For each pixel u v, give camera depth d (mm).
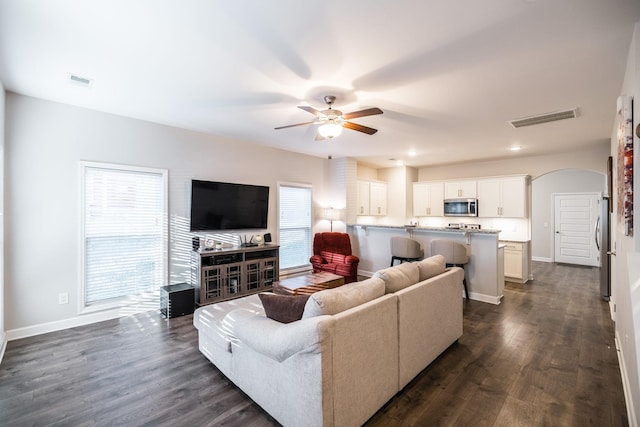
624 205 2154
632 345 1846
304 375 1618
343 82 2639
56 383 2301
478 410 2000
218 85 2736
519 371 2477
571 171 7719
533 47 2074
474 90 2793
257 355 1972
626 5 1635
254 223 5137
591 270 6793
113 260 3715
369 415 1860
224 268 4301
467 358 2701
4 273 2977
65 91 2941
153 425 1867
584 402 2074
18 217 3055
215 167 4637
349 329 1704
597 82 2605
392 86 2711
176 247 4223
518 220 6109
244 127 4164
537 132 4195
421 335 2389
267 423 1885
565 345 2949
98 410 1998
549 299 4527
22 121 3062
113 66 2406
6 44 2090
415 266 2621
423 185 7328
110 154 3615
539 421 1890
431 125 3900
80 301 3436
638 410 1609
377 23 1821
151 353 2781
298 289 3633
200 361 2639
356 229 6141
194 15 1764
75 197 3389
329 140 4812
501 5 1653
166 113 3568
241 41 2033
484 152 5629
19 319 3078
